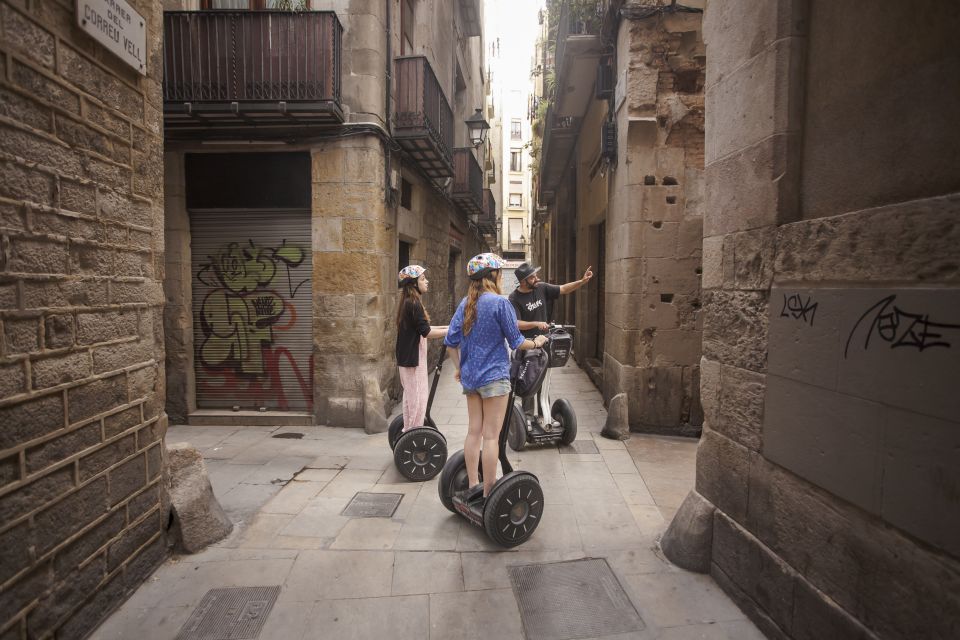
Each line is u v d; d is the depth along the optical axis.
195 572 2.76
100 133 2.30
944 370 1.44
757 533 2.35
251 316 6.15
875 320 1.68
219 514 3.21
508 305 3.07
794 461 2.08
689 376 5.46
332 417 5.95
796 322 2.07
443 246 10.60
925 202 1.49
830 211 1.98
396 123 6.48
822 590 1.94
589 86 8.07
